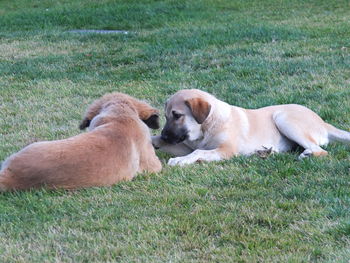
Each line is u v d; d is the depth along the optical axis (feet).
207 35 57.36
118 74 47.47
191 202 24.48
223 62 48.32
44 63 51.57
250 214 23.09
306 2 76.13
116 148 25.66
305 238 21.40
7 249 20.54
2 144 32.50
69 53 54.70
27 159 24.52
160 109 38.70
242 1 77.71
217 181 26.50
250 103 38.34
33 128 35.55
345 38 54.24
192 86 43.24
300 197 24.70
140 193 25.14
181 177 26.96
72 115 38.04
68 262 19.85
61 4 82.33
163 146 30.55
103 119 26.73
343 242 21.04
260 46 52.34
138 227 22.12
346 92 39.47
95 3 80.07
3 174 24.40
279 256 20.17
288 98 38.83
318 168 27.68
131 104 28.02
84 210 23.61
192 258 20.20
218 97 40.52
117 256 20.30
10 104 41.14
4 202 23.95
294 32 56.65
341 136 31.19
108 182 25.43
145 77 46.42
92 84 45.34
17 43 59.82
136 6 74.18
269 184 26.23
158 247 20.88
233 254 20.38
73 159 24.66
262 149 30.58
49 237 21.39
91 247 20.79
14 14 75.56
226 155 29.60
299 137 30.25
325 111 35.86
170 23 66.44
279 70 45.37
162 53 51.90
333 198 24.22
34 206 23.63
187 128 29.50
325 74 43.88
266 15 68.90
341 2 75.15
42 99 41.91
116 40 58.65
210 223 22.50
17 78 47.67
